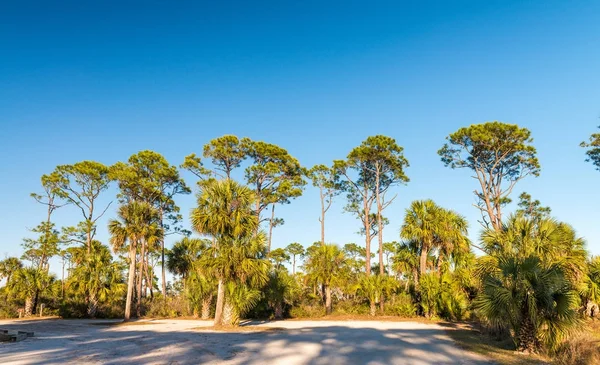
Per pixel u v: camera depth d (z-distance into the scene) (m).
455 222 27.30
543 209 40.12
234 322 20.39
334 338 15.10
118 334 17.06
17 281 32.56
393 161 38.16
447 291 25.58
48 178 39.12
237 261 19.30
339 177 42.31
